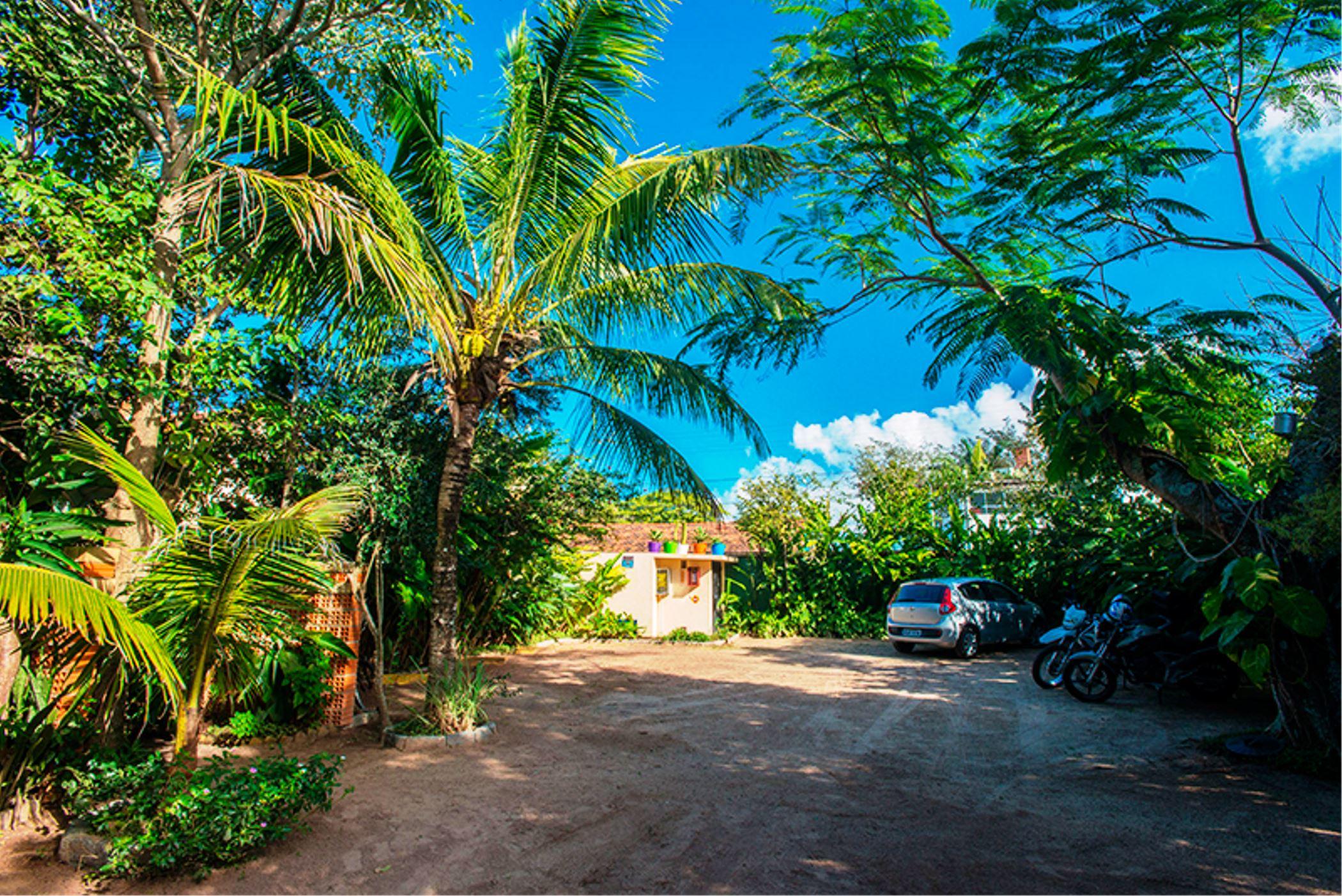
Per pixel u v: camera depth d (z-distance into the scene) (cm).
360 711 824
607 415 867
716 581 2242
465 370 762
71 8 629
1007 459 2294
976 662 1342
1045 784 607
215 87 555
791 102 771
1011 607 1527
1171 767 652
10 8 612
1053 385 689
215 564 458
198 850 422
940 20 686
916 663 1337
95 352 550
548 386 930
